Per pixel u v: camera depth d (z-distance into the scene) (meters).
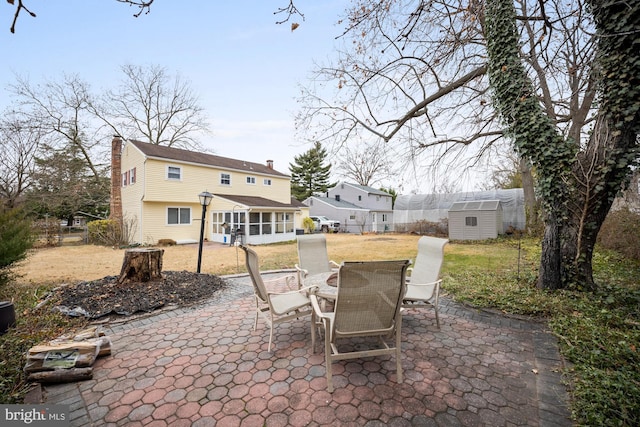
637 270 5.60
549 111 5.03
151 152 14.04
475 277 5.69
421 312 3.95
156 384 2.34
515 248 10.92
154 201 14.01
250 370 2.53
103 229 14.15
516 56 4.32
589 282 4.16
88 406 2.09
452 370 2.47
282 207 15.83
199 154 17.36
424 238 3.98
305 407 2.03
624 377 2.05
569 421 1.84
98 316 3.77
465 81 5.09
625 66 3.43
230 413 1.99
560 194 4.17
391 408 2.01
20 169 14.43
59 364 2.41
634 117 3.55
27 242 4.95
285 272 7.05
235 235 13.90
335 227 23.98
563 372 2.34
